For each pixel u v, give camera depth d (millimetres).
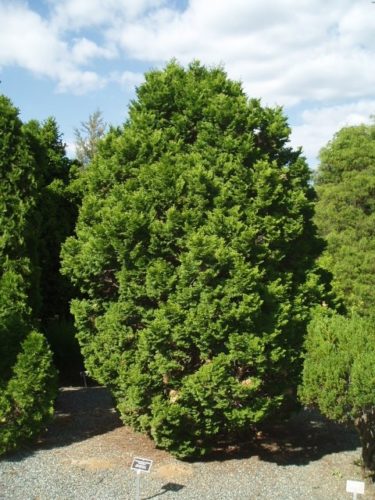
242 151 7883
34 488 6945
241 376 7746
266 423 9203
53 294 13148
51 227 12773
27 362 8164
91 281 8328
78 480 7219
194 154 7879
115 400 9586
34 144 9297
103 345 8227
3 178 8562
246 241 7484
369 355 6633
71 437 9008
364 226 21516
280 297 7863
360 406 6660
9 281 8414
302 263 8594
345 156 22219
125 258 7691
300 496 6945
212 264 7324
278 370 7746
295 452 8578
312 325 7746
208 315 7223
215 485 7188
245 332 7449
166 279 7410
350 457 8406
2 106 8594
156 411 7402
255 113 8391
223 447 8664
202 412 7559
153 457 8102
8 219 8508
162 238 7586
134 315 7883
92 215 8398
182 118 8242
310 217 8734
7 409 8023
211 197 7758
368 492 7145
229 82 8641
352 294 20562
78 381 13992
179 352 7441
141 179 7867
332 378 6785
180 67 8805
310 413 10773
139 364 7633
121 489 6973
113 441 8789
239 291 7309
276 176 7898
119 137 8547
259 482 7336
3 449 8008
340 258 21344
